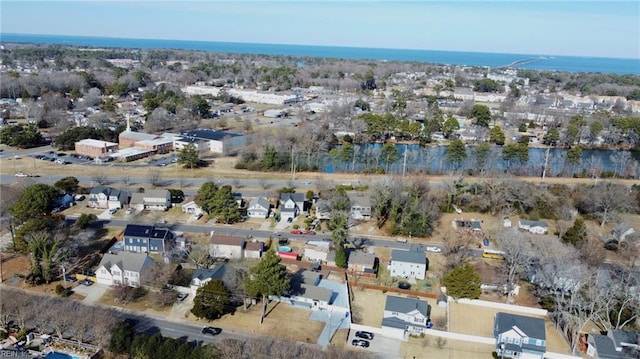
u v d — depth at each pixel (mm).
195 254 66688
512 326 51812
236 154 123000
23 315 52219
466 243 76500
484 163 114500
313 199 91062
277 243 74562
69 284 62031
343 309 58094
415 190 87625
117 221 80812
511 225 83125
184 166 110812
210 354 45156
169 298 59375
